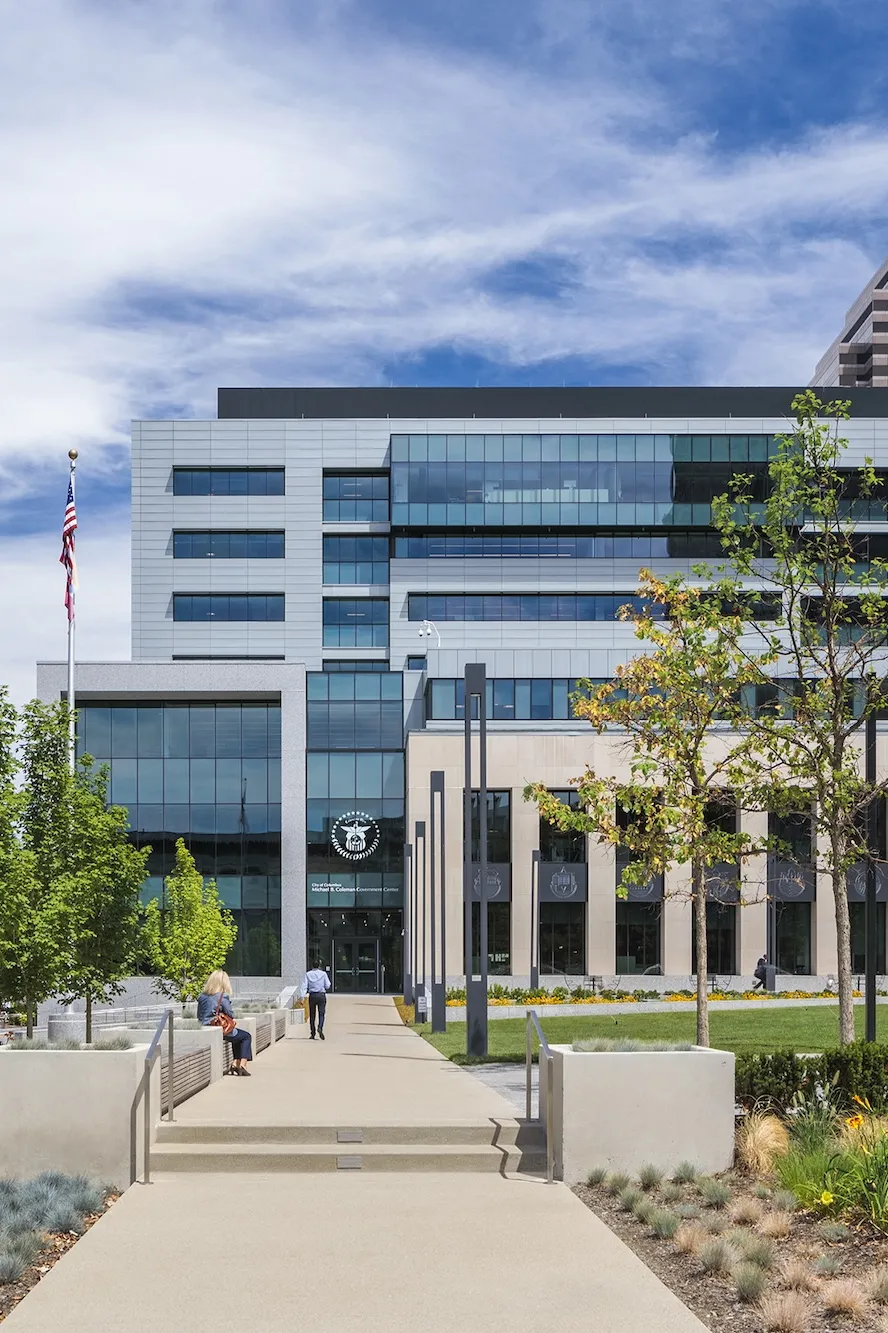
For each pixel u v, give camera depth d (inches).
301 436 3422.7
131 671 2583.7
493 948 2470.5
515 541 3351.4
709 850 824.9
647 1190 450.9
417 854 2503.7
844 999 714.8
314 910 2704.2
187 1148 492.4
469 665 1064.2
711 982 2352.4
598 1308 317.4
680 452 3331.7
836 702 768.3
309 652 3358.8
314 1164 486.0
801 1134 476.7
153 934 1628.9
